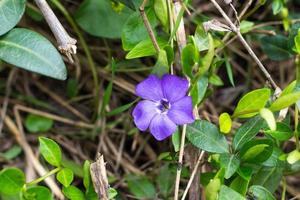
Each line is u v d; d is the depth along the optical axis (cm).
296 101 35
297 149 37
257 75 50
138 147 48
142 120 36
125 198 45
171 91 36
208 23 38
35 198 36
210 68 40
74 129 49
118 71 48
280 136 37
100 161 36
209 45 36
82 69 49
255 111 36
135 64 47
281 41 44
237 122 45
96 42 48
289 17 47
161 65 37
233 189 37
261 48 47
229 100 50
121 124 48
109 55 48
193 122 37
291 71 50
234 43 50
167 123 36
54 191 44
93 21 45
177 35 38
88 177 36
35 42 37
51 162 37
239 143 37
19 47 37
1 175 36
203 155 39
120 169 47
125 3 40
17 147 47
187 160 40
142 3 37
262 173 39
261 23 47
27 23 48
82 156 48
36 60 37
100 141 48
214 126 37
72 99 49
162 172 44
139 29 40
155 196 43
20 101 49
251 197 37
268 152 36
